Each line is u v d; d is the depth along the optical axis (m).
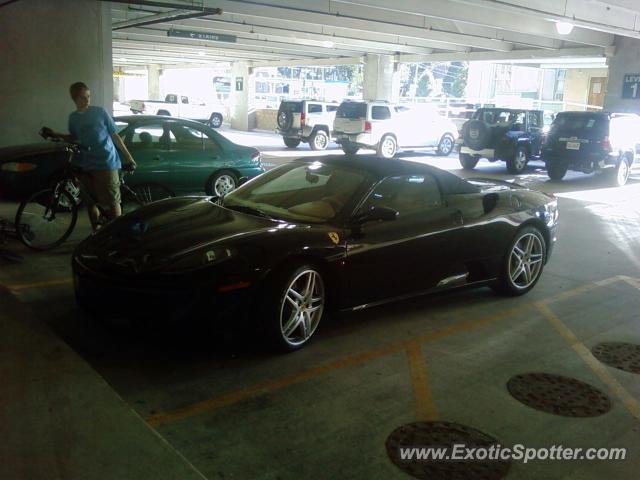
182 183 9.30
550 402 3.84
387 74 27.52
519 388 4.01
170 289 3.85
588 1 13.71
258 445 3.19
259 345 4.37
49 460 2.81
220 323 3.97
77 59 12.22
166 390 3.73
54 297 5.21
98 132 6.43
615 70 19.97
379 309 5.42
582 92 36.59
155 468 2.81
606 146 14.46
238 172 9.87
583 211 11.10
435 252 5.13
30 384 3.51
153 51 29.80
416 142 20.97
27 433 3.02
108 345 4.33
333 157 5.46
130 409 3.32
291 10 17.28
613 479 3.07
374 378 4.05
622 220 10.30
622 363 4.49
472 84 40.31
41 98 11.98
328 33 20.61
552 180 15.80
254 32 20.48
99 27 12.37
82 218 8.34
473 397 3.85
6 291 4.97
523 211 5.87
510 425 3.54
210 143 9.66
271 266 4.05
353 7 17.00
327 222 4.59
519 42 20.92
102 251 4.25
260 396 3.72
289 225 4.43
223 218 4.59
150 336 4.46
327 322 5.02
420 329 4.99
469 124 17.27
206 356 4.23
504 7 13.05
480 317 5.36
